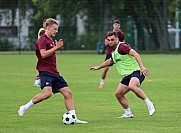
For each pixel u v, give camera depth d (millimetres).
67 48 112688
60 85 27578
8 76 56719
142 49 112625
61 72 62531
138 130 25500
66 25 112750
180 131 25250
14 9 113938
